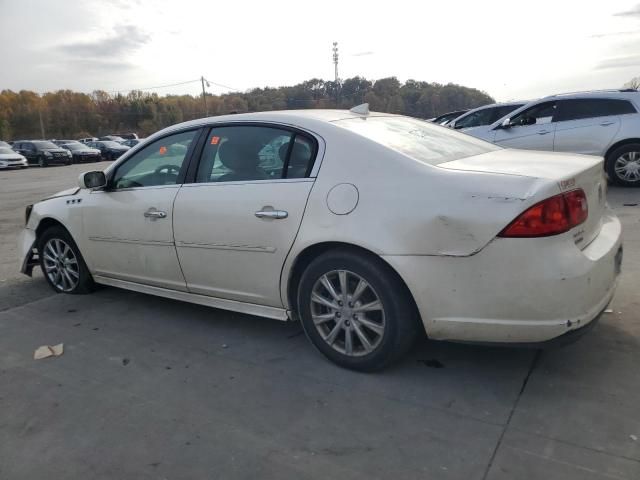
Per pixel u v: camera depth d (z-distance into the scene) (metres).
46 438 2.72
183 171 3.86
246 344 3.72
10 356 3.72
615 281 3.05
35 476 2.44
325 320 3.27
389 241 2.86
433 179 2.83
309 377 3.20
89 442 2.67
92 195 4.48
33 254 5.28
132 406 2.98
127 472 2.43
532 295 2.62
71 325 4.24
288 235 3.23
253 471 2.39
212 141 3.76
